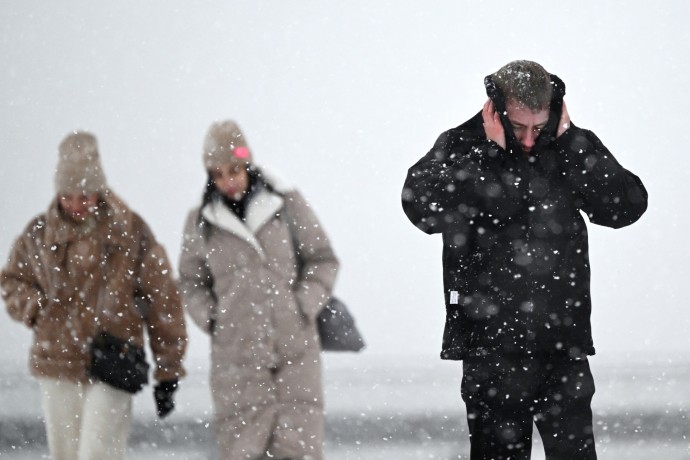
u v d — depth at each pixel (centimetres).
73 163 2031
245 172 2062
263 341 2048
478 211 1839
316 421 2059
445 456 3117
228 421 2062
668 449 3127
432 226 1861
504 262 1828
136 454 3116
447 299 1866
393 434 3888
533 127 1825
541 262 1822
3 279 2103
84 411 2048
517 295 1825
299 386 2055
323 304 2072
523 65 1839
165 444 3450
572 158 1828
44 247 2067
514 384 1825
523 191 1828
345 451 3269
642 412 4688
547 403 1836
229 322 2058
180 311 2105
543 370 1838
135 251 2083
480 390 1836
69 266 2056
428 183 1847
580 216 1855
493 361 1827
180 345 2109
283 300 2052
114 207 2064
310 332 2072
